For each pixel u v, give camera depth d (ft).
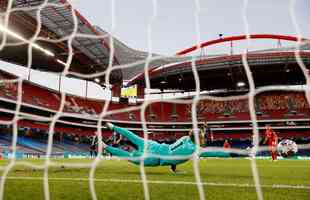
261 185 13.80
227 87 150.30
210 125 128.88
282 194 11.27
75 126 124.57
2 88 99.91
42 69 128.67
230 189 12.48
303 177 18.16
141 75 132.87
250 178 17.04
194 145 19.49
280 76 135.95
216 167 28.66
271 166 30.73
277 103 127.85
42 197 10.50
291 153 63.16
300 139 120.16
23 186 13.10
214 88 152.76
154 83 148.15
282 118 121.08
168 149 19.39
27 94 111.24
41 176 17.37
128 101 145.59
